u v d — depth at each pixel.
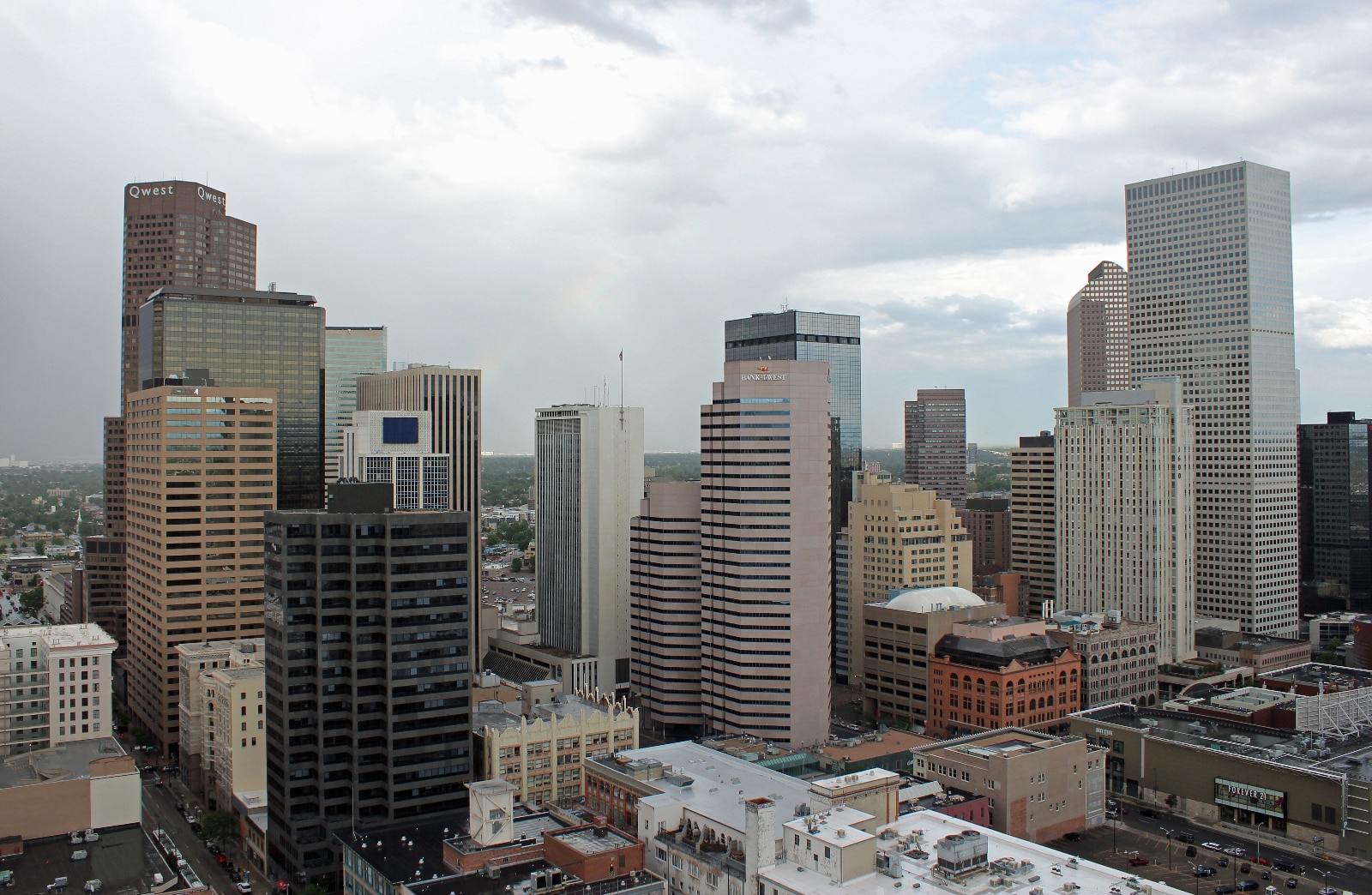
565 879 172.12
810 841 163.50
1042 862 169.25
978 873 159.25
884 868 161.25
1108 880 161.50
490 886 169.62
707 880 174.25
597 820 191.00
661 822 190.50
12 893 198.25
